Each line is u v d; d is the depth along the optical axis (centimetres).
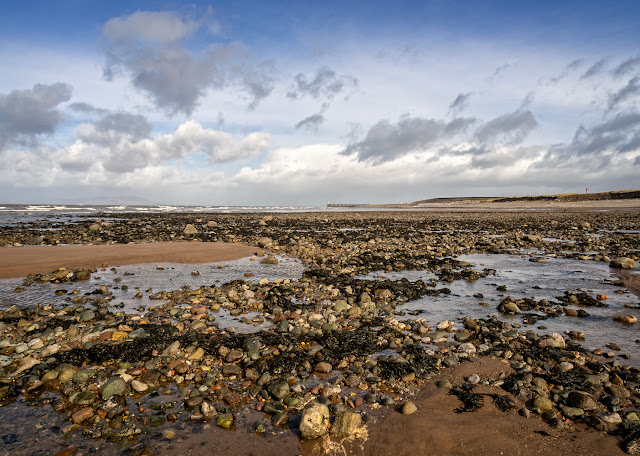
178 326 381
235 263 772
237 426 231
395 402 257
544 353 324
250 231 1450
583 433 223
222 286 557
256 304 463
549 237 1318
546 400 248
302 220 2236
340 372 300
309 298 501
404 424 231
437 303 487
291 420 237
